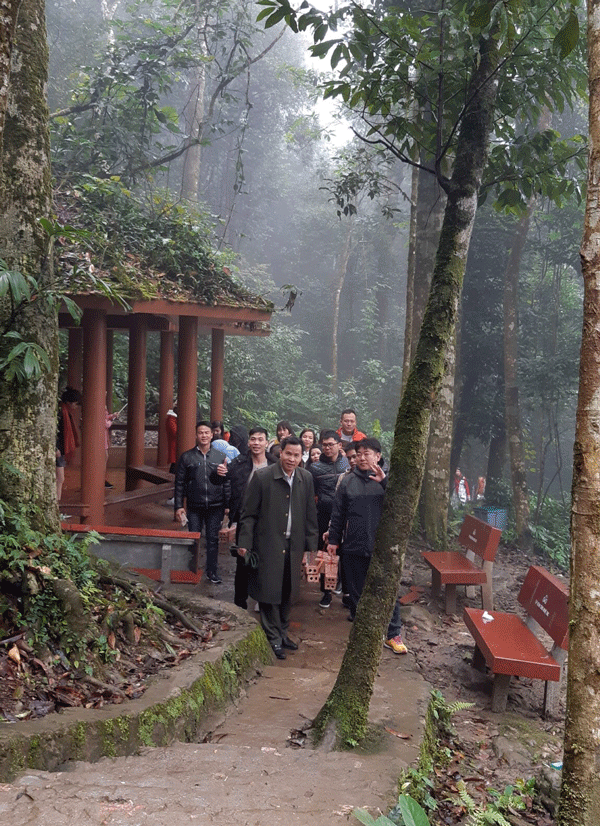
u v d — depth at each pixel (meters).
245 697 5.07
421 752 4.17
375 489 6.50
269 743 4.18
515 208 6.17
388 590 4.13
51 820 2.37
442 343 4.20
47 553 4.63
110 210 10.47
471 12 4.98
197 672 4.58
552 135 5.73
